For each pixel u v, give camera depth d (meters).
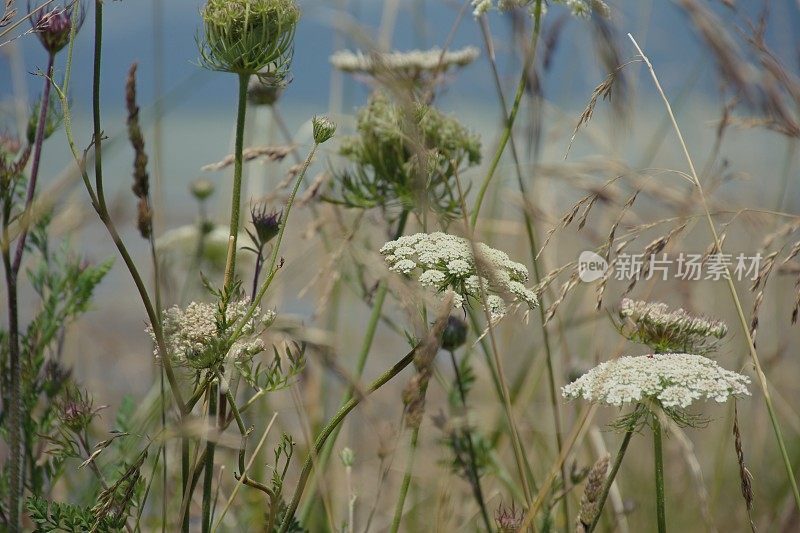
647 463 4.45
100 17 2.06
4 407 2.80
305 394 3.96
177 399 2.10
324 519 3.54
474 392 4.52
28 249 3.02
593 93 2.67
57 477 2.76
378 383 2.25
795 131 3.59
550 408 4.21
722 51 3.66
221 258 4.34
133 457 2.98
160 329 2.10
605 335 4.71
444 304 2.02
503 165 4.21
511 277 2.43
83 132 5.09
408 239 2.36
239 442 2.12
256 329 2.20
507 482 3.39
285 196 3.43
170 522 3.10
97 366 5.41
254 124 4.96
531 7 2.97
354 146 3.14
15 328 2.52
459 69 3.38
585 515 2.33
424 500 3.97
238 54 2.20
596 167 3.66
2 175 2.47
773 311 4.99
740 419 5.04
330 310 4.14
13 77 4.06
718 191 4.50
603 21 2.92
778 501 4.12
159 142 4.44
